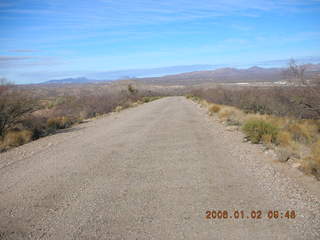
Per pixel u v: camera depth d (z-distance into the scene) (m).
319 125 12.59
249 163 7.66
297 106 15.50
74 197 5.62
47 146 10.96
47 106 28.73
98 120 19.97
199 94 52.97
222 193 5.62
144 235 4.12
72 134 13.79
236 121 15.47
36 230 4.34
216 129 13.83
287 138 9.52
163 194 5.69
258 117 14.70
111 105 30.91
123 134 13.02
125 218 4.67
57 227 4.41
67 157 8.94
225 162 7.88
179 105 33.47
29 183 6.52
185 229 4.27
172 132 13.25
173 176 6.81
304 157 7.74
